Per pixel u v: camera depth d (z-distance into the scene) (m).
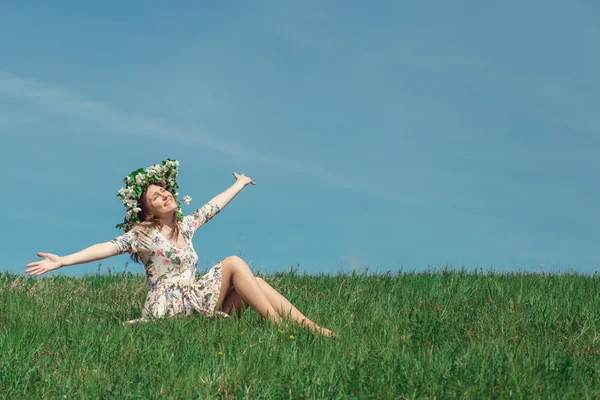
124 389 3.91
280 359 4.51
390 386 3.85
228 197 7.05
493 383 3.88
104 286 9.16
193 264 6.31
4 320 6.43
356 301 7.21
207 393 3.79
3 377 4.12
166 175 6.36
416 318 5.74
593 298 7.48
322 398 3.67
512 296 7.37
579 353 4.75
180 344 5.01
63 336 5.35
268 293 5.95
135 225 6.24
